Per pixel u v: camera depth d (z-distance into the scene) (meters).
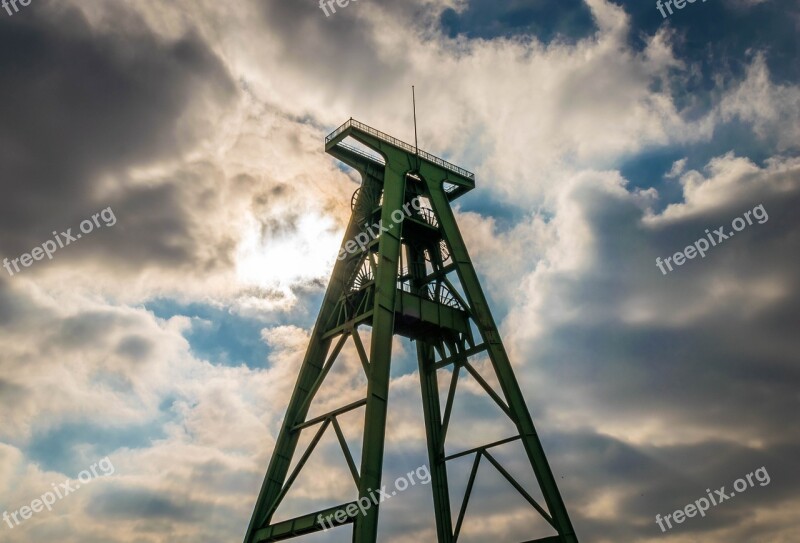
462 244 39.41
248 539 32.03
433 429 38.34
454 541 34.75
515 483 33.38
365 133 38.78
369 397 29.78
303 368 35.88
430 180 40.72
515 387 35.19
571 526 31.80
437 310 37.09
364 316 34.25
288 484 32.31
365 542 26.83
